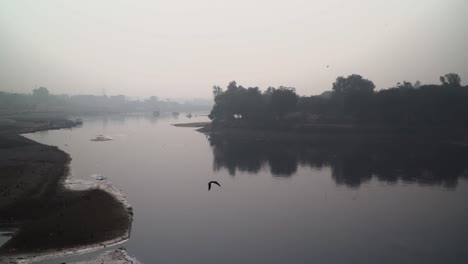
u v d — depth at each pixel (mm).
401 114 101375
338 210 39000
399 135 96375
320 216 37062
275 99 115125
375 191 46531
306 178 54562
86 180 50531
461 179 52344
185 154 77625
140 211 38094
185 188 48312
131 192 45688
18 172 51594
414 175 55250
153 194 44969
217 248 28984
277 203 41594
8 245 27828
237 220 35750
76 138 100250
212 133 118438
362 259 27172
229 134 114125
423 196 44000
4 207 35906
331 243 30156
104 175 54906
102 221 33344
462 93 100750
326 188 48375
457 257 27359
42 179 48156
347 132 101312
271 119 120375
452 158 69125
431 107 99812
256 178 54781
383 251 28562
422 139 92625
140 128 137625
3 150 71062
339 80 132250
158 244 29406
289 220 35844
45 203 37719
